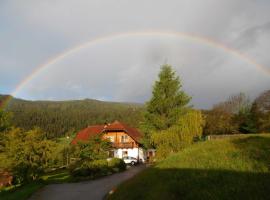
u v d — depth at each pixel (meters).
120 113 164.00
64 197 18.72
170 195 11.27
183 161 16.89
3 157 28.06
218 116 52.22
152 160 36.28
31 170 28.39
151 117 36.88
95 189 22.11
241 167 13.09
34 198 18.61
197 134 29.16
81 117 151.88
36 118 136.62
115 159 38.78
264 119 43.72
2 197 20.00
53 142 31.22
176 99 36.91
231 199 9.41
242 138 20.72
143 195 12.71
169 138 29.08
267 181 10.59
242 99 55.50
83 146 35.44
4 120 38.50
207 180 11.95
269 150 15.15
